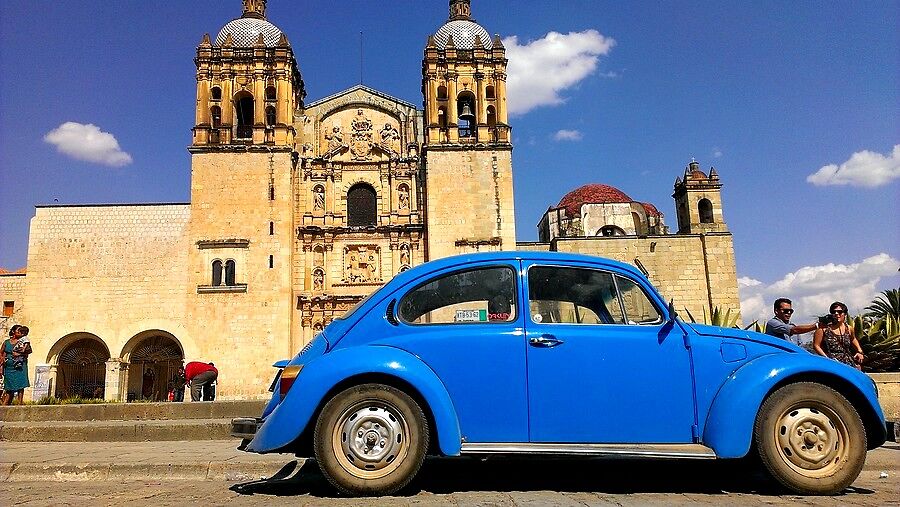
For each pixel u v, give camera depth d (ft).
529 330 25.80
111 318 135.33
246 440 26.91
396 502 22.82
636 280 27.22
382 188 151.53
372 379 24.88
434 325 26.20
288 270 139.23
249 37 155.43
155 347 138.51
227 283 137.69
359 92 155.02
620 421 25.26
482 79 152.25
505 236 143.02
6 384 60.95
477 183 145.48
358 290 145.79
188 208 140.67
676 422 25.40
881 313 125.90
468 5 169.07
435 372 25.27
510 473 29.78
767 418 24.99
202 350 133.90
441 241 142.41
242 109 154.20
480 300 26.53
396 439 24.13
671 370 25.72
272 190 142.31
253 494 25.73
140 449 41.60
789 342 27.02
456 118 149.59
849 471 24.59
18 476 32.63
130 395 136.26
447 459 33.45
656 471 30.12
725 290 144.97
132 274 137.28
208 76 147.64
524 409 25.13
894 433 25.95
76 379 136.77
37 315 135.33
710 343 26.22
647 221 177.78
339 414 24.16
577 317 26.43
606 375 25.48
